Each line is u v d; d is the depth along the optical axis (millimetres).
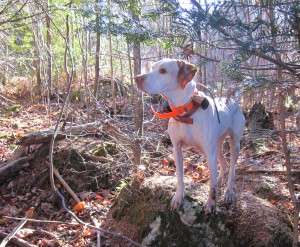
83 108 2951
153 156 1922
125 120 2541
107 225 1380
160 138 1943
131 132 1768
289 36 620
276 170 1597
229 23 607
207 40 699
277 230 1080
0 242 1304
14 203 1634
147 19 939
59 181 1693
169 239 1166
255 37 616
